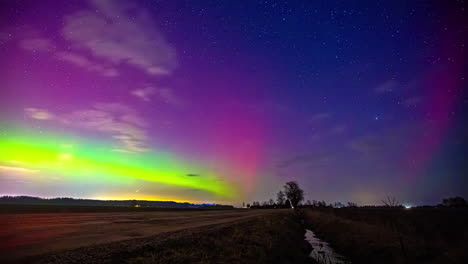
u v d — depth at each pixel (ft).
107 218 68.95
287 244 54.13
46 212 80.53
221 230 54.90
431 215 85.25
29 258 23.12
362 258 47.62
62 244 29.76
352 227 70.33
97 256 25.73
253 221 84.58
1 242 28.96
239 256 34.76
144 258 27.35
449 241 41.34
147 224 59.88
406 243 43.42
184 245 36.14
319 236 85.81
